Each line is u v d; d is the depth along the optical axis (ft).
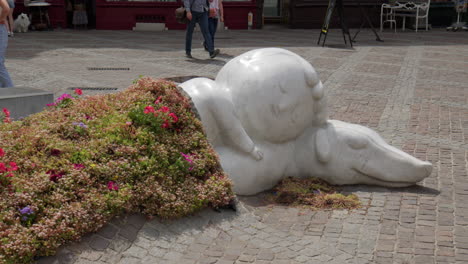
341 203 17.85
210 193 16.11
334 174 19.30
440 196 18.76
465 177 20.58
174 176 16.05
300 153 19.31
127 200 14.66
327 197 18.15
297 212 17.37
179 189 15.78
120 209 14.53
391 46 56.75
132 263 13.56
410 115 29.30
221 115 17.95
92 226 13.75
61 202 13.70
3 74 27.43
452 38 65.21
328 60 46.47
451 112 30.09
